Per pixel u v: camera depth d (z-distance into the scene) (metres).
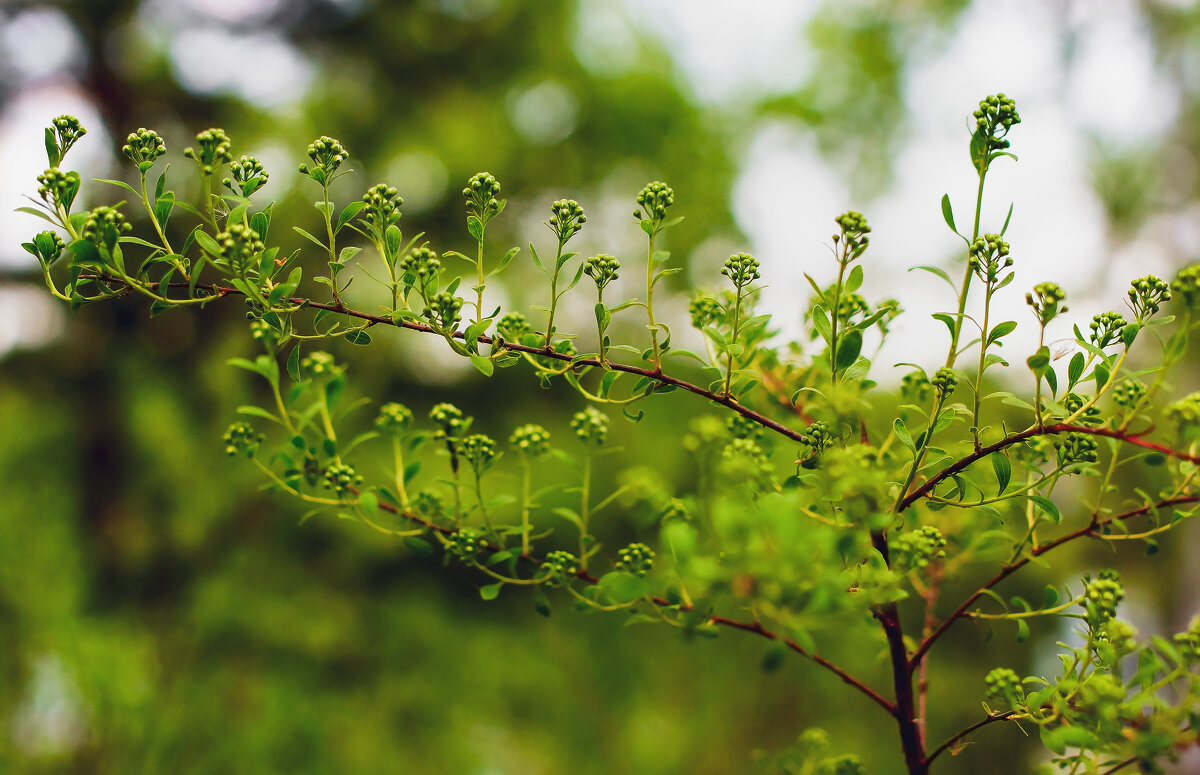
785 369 1.66
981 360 1.12
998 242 1.06
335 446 1.27
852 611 0.86
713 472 1.62
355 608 6.37
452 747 6.09
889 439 1.46
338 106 6.96
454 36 7.64
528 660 6.66
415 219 7.33
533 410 7.08
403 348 6.62
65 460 5.83
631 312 6.59
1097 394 1.09
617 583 1.17
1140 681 1.04
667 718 6.36
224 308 6.04
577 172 7.76
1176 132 8.24
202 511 5.39
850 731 5.87
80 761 4.61
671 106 7.89
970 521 1.57
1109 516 1.25
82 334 6.22
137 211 5.80
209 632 5.33
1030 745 5.51
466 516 1.38
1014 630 5.68
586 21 8.20
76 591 5.03
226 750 5.01
